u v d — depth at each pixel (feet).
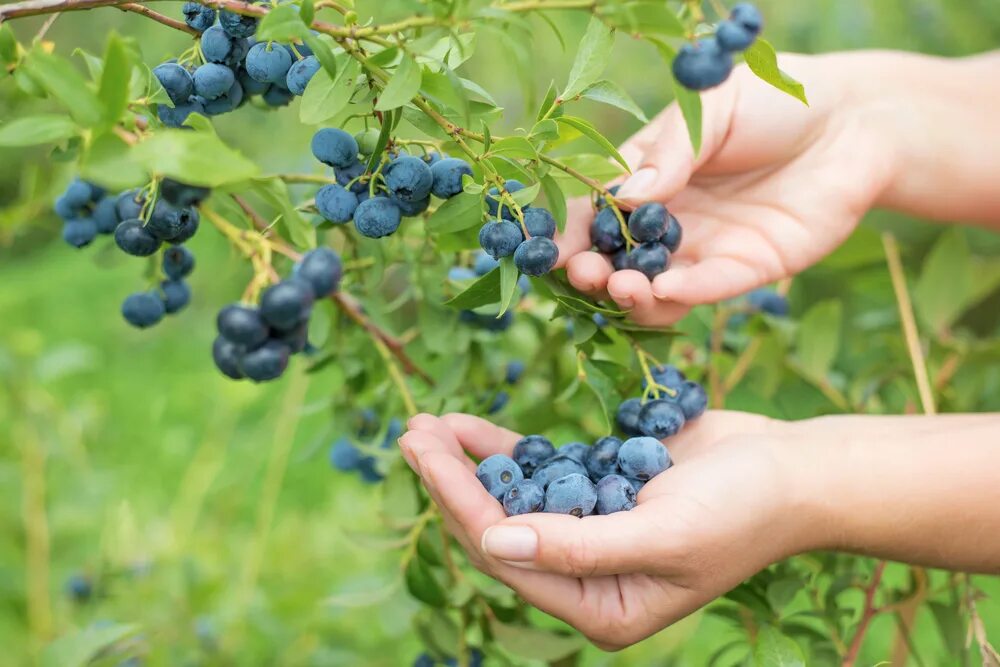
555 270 1.98
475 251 2.26
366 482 2.42
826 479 1.87
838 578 2.16
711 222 2.27
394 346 2.26
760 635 1.92
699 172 2.29
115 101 1.53
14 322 5.48
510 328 2.44
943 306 2.55
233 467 4.33
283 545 3.38
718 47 1.62
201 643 2.76
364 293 2.22
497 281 1.86
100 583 2.84
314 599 2.89
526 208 1.84
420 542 2.13
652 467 1.86
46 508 3.60
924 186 2.43
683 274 2.05
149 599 2.82
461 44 1.74
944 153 2.40
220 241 2.36
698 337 2.69
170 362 5.53
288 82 1.77
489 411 2.32
